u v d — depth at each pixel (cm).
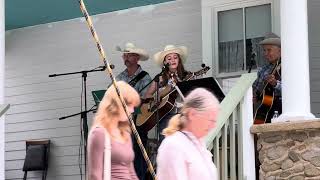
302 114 699
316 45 975
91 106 1132
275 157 683
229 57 1009
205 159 447
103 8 1110
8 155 1194
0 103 782
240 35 1005
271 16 982
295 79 708
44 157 1141
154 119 884
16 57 1201
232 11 1013
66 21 1162
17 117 1195
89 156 490
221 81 1011
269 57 869
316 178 662
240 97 678
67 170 1144
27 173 1173
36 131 1179
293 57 711
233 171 668
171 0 1073
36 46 1187
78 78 1148
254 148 698
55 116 1165
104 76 1124
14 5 1102
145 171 862
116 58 1115
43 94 1176
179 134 443
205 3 1030
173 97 880
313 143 667
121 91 504
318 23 976
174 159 432
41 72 1180
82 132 1123
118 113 497
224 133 647
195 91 453
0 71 785
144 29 1097
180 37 1065
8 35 1206
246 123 695
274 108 830
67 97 1156
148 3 1088
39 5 1105
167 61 904
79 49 1148
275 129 680
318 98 970
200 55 1044
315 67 973
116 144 491
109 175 486
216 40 1019
